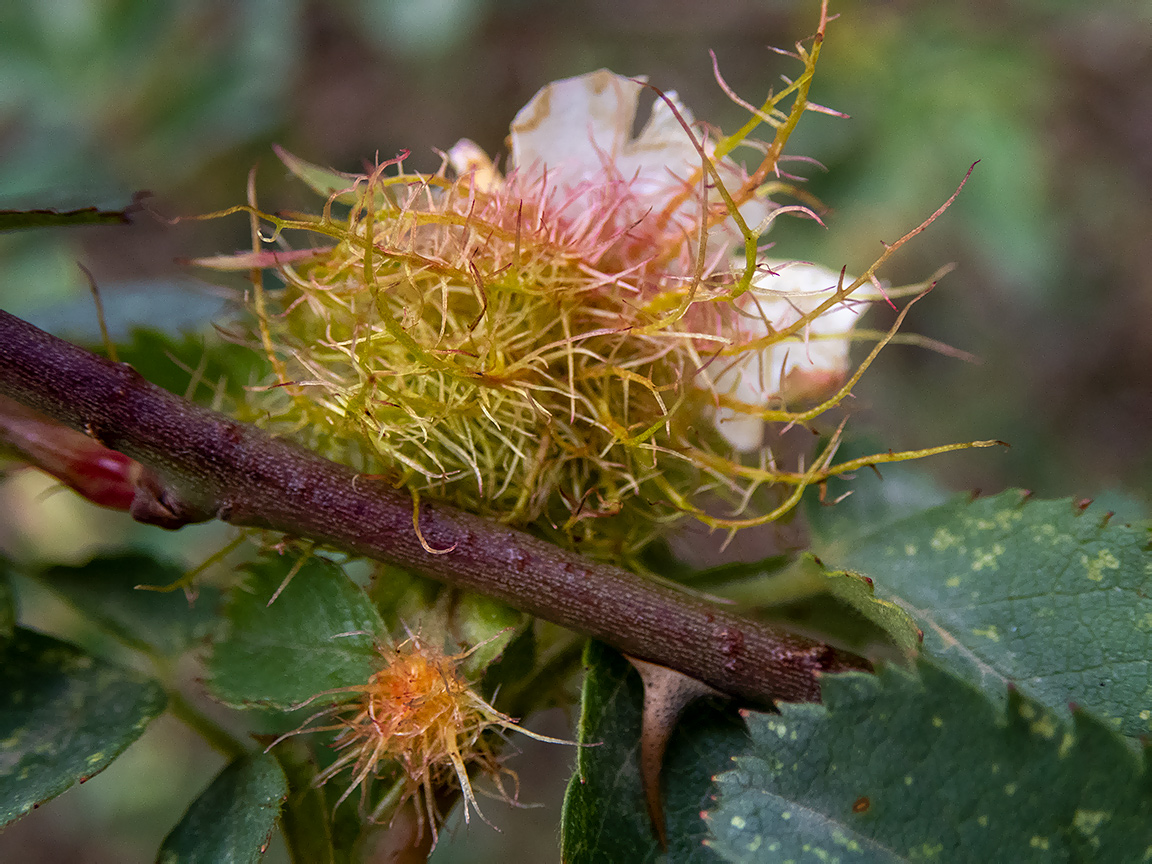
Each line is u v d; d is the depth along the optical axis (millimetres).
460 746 105
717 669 103
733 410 110
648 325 106
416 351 103
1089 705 105
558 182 112
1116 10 350
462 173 113
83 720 115
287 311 110
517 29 350
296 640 107
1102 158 380
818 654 103
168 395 104
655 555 114
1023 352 376
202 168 280
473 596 106
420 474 107
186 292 141
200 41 270
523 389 107
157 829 286
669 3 345
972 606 110
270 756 110
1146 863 96
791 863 98
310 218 107
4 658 116
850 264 276
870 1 306
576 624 103
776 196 192
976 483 352
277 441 105
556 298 108
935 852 98
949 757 99
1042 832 98
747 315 107
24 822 321
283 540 107
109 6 261
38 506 244
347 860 107
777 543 119
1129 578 109
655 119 113
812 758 100
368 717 106
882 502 119
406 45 297
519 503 106
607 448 107
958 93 286
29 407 104
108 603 125
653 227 112
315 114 342
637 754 105
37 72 262
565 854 101
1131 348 380
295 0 281
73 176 261
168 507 105
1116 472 365
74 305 139
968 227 287
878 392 354
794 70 312
